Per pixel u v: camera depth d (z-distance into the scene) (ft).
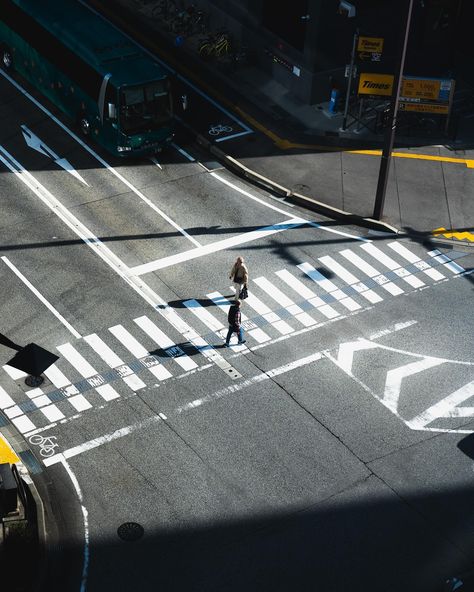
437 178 131.75
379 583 80.48
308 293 110.32
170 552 81.76
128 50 130.21
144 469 88.69
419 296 111.14
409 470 89.97
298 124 140.46
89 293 108.37
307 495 87.10
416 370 100.63
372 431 93.61
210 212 122.83
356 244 119.03
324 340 103.76
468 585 80.53
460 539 84.33
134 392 96.37
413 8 142.92
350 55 141.90
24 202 122.21
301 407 95.66
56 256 113.50
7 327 103.19
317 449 91.40
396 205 126.11
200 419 93.81
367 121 141.28
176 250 115.65
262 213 123.44
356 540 83.66
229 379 98.32
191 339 102.99
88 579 79.46
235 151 134.21
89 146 133.69
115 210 122.01
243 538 83.15
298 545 82.89
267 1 144.46
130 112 126.11
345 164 133.28
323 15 135.64
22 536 80.53
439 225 123.24
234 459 89.97
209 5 156.97
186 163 132.05
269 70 149.38
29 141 133.59
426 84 134.00
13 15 141.90
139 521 84.17
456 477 89.61
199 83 147.33
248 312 106.93
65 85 134.72
